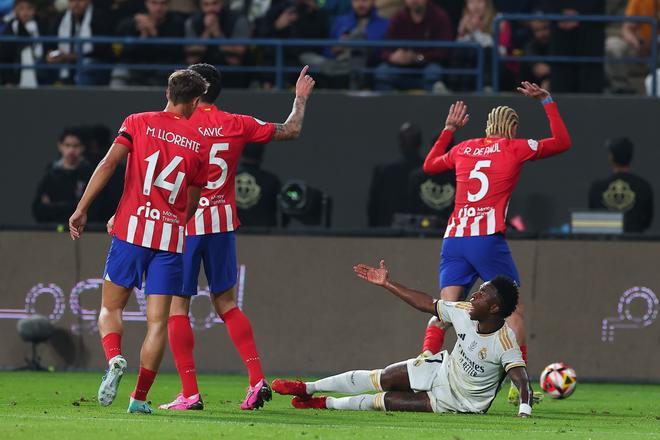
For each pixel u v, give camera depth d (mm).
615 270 46688
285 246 47500
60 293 47656
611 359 46312
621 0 65750
